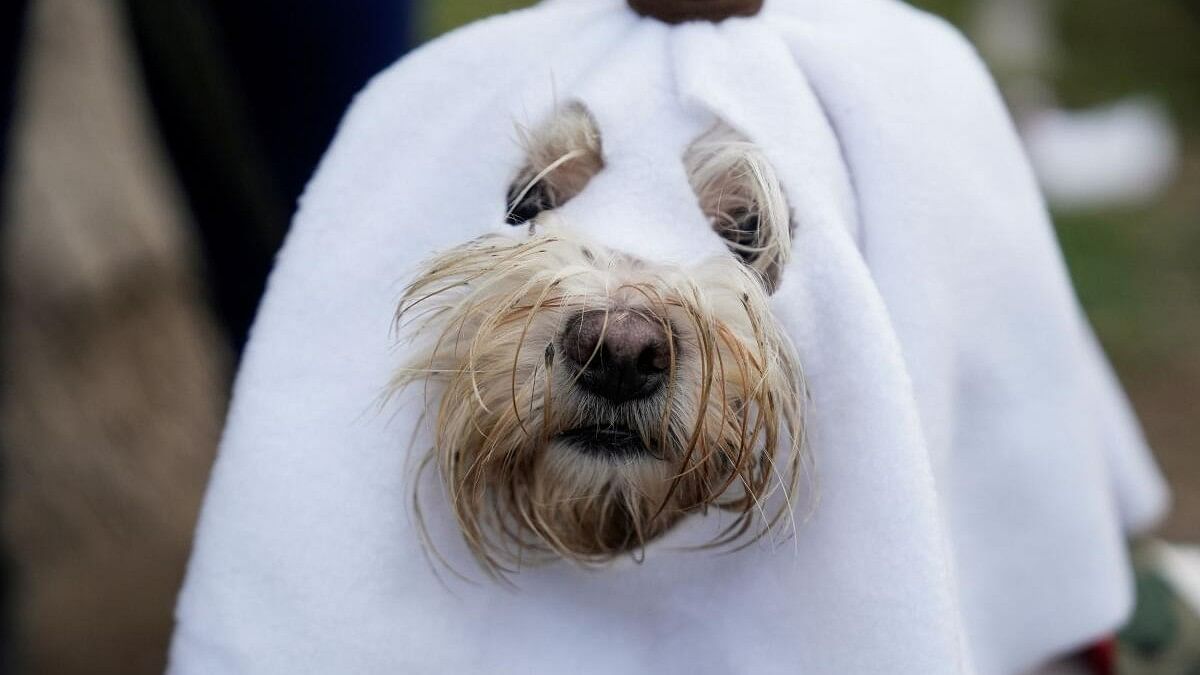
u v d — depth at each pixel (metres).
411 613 0.48
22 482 0.96
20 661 0.80
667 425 0.47
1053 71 1.99
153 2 0.72
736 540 0.48
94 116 1.18
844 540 0.45
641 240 0.46
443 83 0.48
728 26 0.47
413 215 0.48
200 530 0.48
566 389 0.47
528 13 0.49
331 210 0.48
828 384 0.45
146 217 1.14
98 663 0.87
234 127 0.75
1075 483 0.52
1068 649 0.53
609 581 0.50
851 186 0.47
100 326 1.07
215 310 0.81
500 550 0.50
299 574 0.47
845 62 0.47
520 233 0.48
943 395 0.48
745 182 0.47
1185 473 1.18
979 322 0.49
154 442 1.02
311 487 0.47
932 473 0.46
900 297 0.47
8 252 0.88
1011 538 0.52
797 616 0.47
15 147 0.73
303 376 0.48
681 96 0.46
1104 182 1.65
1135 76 2.02
